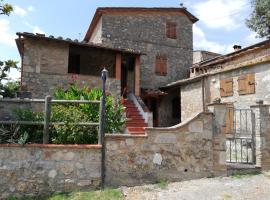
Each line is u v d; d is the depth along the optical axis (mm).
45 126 6266
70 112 6711
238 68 11891
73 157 6090
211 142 6703
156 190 5887
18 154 6004
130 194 5707
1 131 6254
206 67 17609
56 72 12625
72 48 14102
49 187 5969
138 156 6289
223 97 12711
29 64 12250
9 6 9156
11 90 11648
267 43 12969
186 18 20609
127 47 18188
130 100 14828
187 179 6465
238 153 8797
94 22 18969
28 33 11945
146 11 19016
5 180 5930
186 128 6586
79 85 12734
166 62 19344
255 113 7434
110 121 7000
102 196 5625
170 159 6426
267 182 6297
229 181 6371
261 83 10719
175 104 18594
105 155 6188
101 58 16547
